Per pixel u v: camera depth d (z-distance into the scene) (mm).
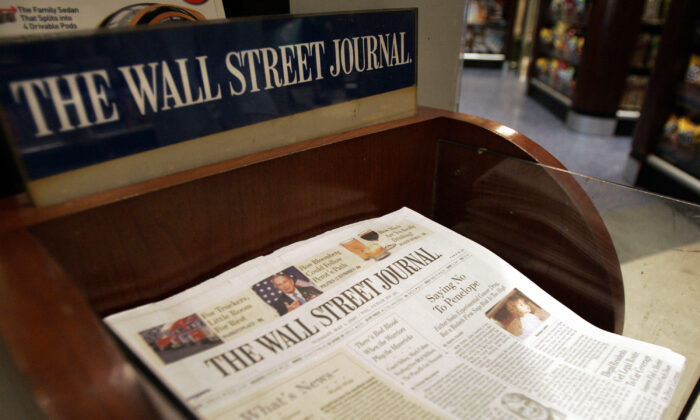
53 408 208
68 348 228
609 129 3459
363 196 527
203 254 409
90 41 315
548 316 456
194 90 374
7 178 368
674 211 434
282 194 447
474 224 589
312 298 422
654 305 457
